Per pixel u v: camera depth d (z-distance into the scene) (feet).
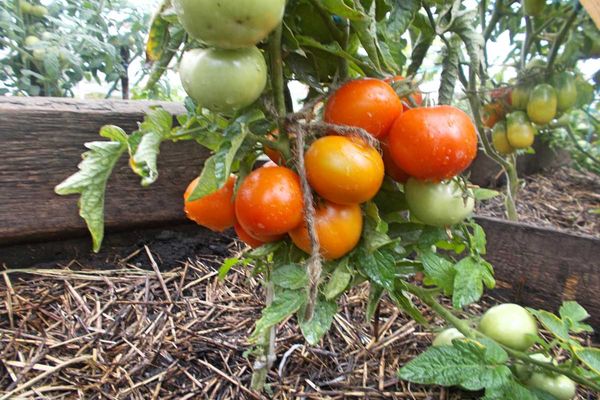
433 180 0.98
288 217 0.89
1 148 1.78
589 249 1.82
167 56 1.02
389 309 1.86
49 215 1.92
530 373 1.33
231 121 0.95
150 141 0.91
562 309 1.31
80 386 1.43
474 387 1.13
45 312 1.75
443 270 1.15
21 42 3.23
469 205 1.04
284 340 1.63
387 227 1.09
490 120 2.73
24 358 1.53
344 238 0.93
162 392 1.43
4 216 1.84
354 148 0.87
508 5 2.75
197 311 1.80
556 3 2.60
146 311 1.78
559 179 3.76
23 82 3.12
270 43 0.91
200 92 0.83
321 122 0.92
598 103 3.96
